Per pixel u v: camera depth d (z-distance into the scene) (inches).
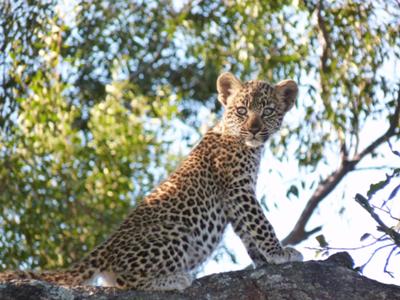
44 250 629.9
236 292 386.6
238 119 472.1
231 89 494.6
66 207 636.7
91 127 666.2
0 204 632.4
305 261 398.6
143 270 406.6
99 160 654.5
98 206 641.0
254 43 676.1
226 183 458.6
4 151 639.8
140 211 431.5
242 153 464.1
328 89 666.2
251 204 455.5
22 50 650.8
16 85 647.8
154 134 676.1
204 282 394.9
